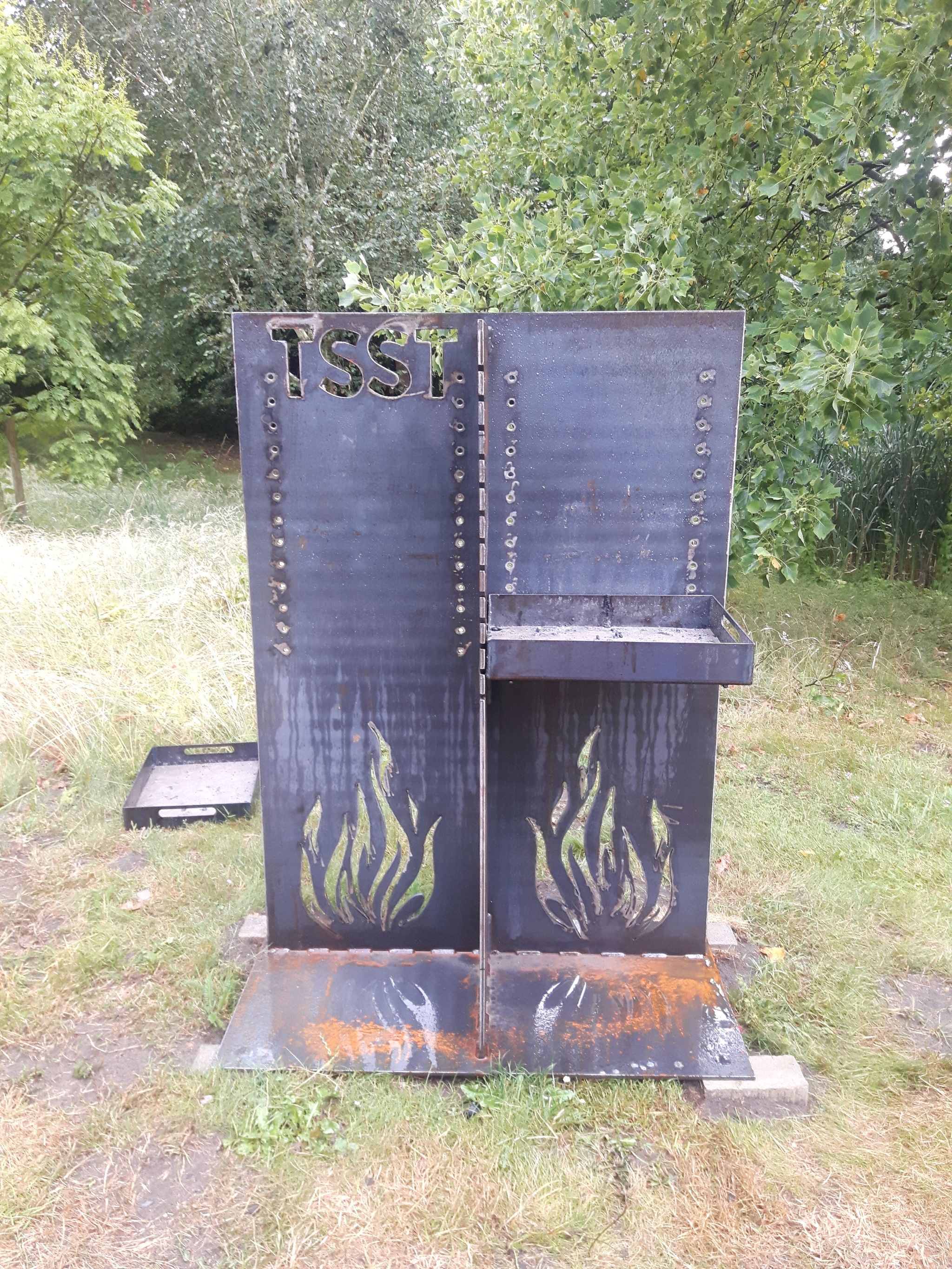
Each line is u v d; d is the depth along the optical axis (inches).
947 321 191.8
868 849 137.1
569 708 99.6
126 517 303.7
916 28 144.3
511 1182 76.5
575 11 202.4
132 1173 77.5
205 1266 69.0
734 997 102.8
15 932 113.2
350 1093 85.7
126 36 490.3
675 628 94.2
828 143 169.6
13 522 316.2
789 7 174.6
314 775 102.2
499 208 215.8
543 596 94.5
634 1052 90.5
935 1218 74.3
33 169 300.2
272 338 92.3
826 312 180.4
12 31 286.8
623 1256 70.6
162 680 186.9
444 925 106.0
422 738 100.9
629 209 182.1
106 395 343.0
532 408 93.4
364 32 429.1
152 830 140.2
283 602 98.0
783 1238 72.3
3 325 307.7
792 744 176.6
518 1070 88.0
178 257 463.2
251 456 94.7
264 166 402.6
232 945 111.6
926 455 301.0
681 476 94.6
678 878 104.2
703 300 212.4
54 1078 88.8
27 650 189.3
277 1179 76.7
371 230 403.5
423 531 95.9
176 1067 90.3
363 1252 70.4
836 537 311.3
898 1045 95.8
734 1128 83.3
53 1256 69.6
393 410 93.4
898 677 217.2
